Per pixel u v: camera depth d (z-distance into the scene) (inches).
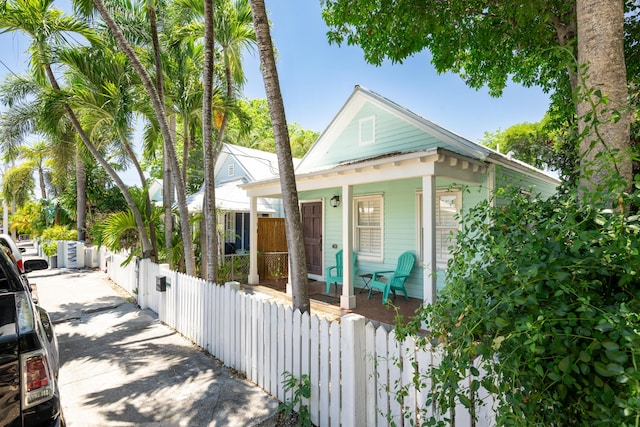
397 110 308.3
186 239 244.2
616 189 54.2
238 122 346.3
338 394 107.0
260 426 112.3
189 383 142.2
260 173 571.5
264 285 349.4
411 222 298.4
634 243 47.9
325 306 258.8
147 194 311.1
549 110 273.9
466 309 61.2
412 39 210.5
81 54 262.8
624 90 86.4
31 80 317.1
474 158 229.8
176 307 215.2
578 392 48.1
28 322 85.0
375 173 230.2
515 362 50.6
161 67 255.8
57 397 80.4
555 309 51.5
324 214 378.9
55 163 537.6
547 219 60.8
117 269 369.7
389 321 222.5
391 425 87.6
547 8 177.9
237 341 155.3
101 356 172.1
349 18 199.5
